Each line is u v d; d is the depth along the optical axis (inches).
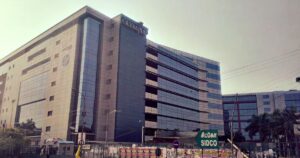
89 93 2977.4
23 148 2124.8
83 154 1916.8
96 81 3085.6
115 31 3243.1
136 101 3191.4
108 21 3321.9
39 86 3585.1
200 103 4372.5
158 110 3506.4
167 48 4079.7
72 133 2797.7
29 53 4069.9
